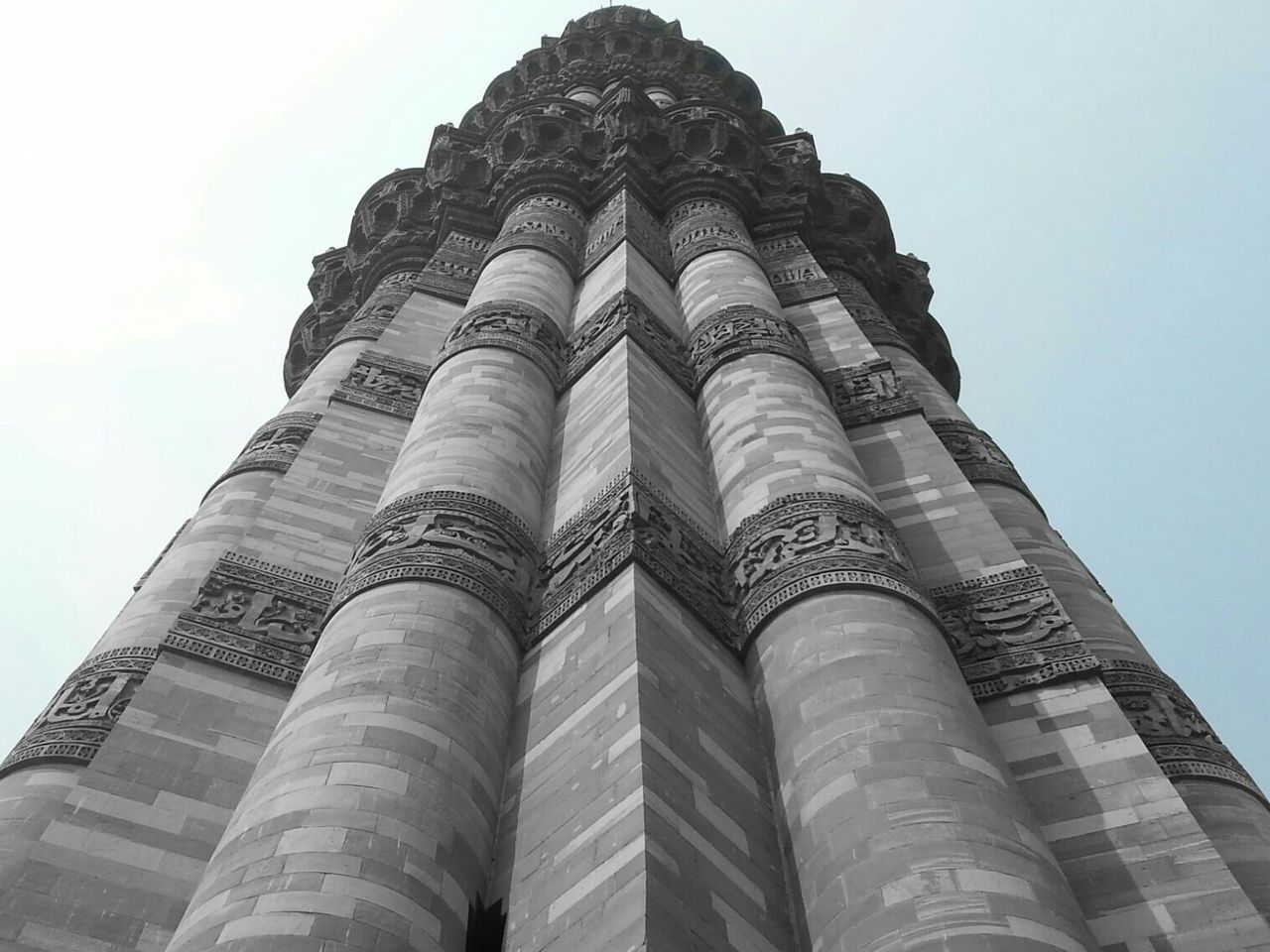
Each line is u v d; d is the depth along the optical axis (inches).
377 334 1278.3
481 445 799.1
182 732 654.5
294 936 426.0
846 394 1032.8
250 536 828.6
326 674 579.5
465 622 623.8
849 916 439.5
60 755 691.4
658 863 439.8
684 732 531.2
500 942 473.7
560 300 1106.7
